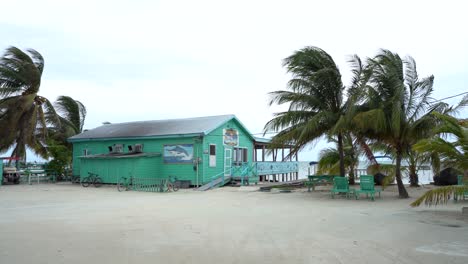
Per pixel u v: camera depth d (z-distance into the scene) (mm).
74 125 36562
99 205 14117
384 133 16625
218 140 26453
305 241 7582
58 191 21375
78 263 5945
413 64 16328
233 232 8547
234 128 28641
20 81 29156
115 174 25359
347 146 23797
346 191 16297
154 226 9352
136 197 17672
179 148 25422
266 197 17359
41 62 31281
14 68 28641
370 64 16453
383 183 20062
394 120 15148
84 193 20062
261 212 12016
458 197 15414
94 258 6254
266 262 6043
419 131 15555
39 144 32156
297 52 18344
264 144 32625
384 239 7746
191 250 6812
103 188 23844
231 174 25969
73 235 8188
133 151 27516
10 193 19859
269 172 29844
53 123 32812
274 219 10500
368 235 8172
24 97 27609
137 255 6441
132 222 9984
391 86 16141
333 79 18438
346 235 8180
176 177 25328
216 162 26062
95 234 8297
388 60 16219
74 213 11820
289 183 27109
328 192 19828
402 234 8266
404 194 16562
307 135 18312
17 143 29422
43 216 11164
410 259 6199
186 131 25172
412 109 16234
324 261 6090
